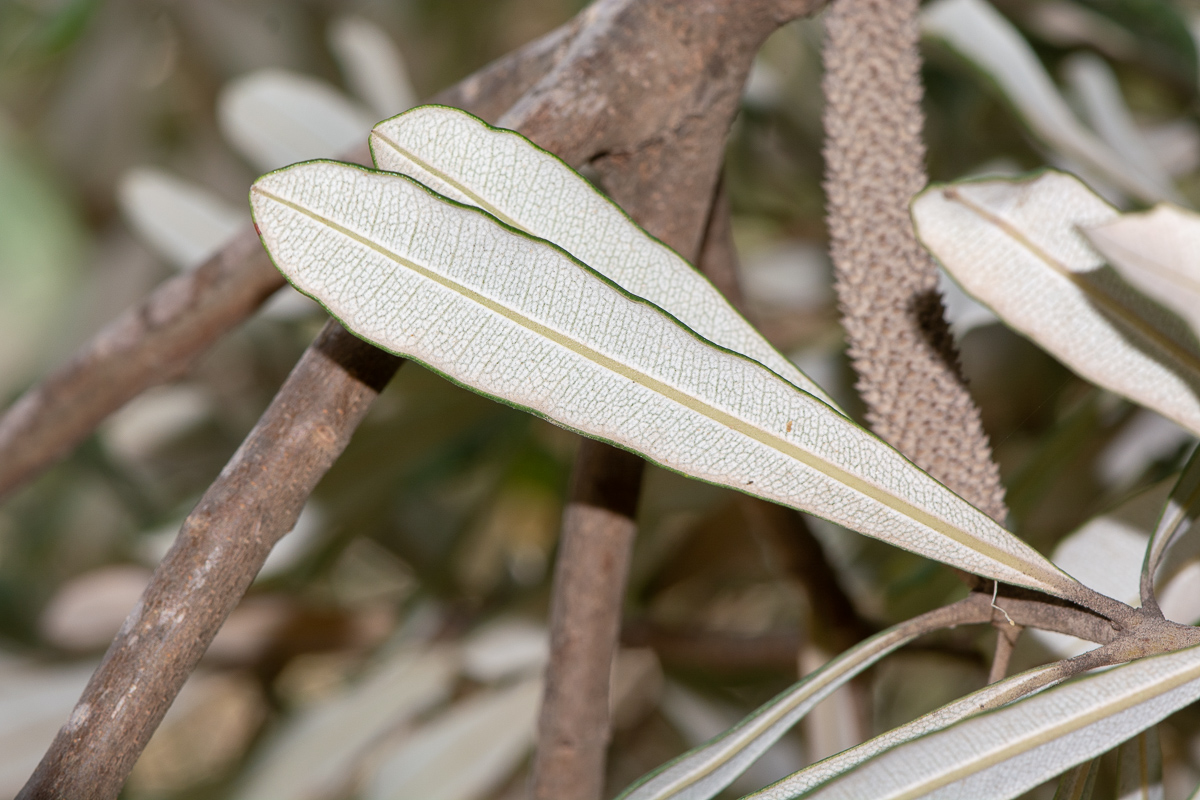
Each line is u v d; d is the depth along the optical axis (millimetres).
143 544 603
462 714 597
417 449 633
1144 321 329
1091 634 333
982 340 572
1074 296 328
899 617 441
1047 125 464
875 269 347
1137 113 682
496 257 310
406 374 589
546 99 345
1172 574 356
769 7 350
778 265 712
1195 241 303
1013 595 339
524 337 312
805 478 323
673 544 678
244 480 327
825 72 354
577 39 354
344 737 602
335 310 307
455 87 375
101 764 317
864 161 349
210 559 323
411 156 318
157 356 448
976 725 315
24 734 590
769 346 330
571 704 378
